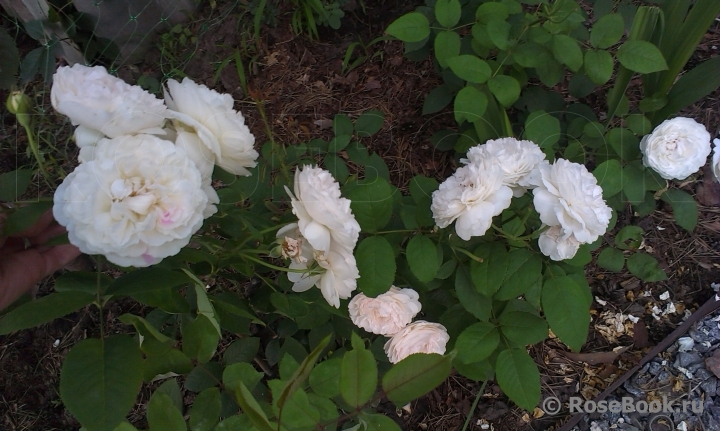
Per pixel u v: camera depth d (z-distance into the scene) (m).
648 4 0.95
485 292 0.56
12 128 0.90
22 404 0.83
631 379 0.84
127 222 0.36
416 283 0.66
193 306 0.60
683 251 0.90
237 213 0.55
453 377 0.86
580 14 0.74
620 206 0.75
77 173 0.35
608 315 0.88
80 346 0.38
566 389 0.85
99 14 0.98
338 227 0.45
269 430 0.34
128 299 0.87
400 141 0.98
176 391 0.53
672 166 0.68
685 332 0.85
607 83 0.95
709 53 0.96
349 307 0.58
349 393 0.38
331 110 1.01
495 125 0.77
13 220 0.41
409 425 0.84
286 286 0.61
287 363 0.50
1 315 0.49
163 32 1.06
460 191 0.52
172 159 0.37
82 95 0.37
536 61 0.69
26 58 0.87
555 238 0.52
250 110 1.01
